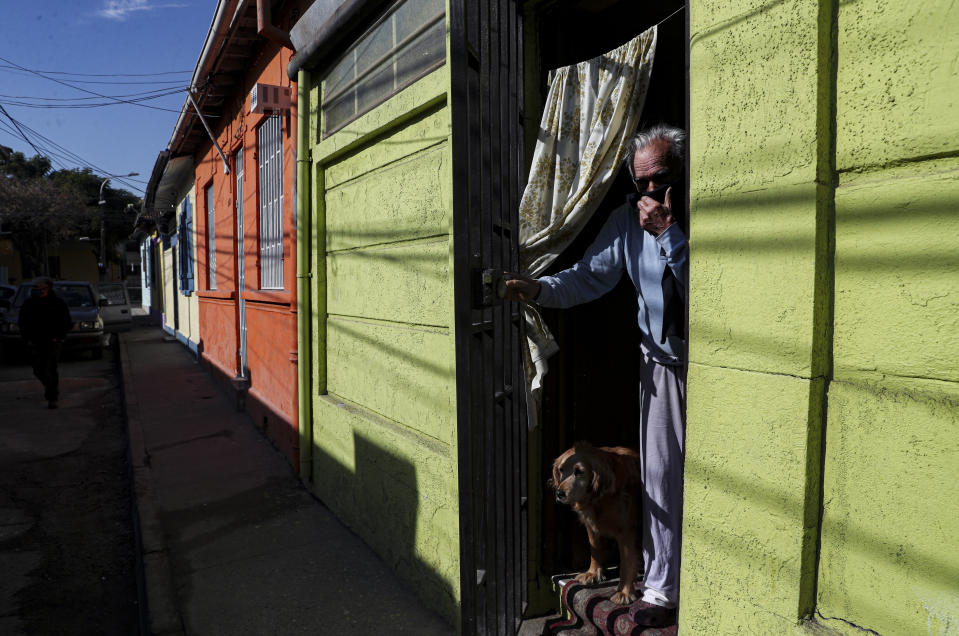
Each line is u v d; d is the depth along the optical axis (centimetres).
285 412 593
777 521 155
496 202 241
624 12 312
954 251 126
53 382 884
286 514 460
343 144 421
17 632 336
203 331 1193
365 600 337
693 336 176
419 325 341
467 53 211
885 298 137
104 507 521
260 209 711
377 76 381
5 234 3556
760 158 157
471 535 222
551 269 294
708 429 172
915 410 132
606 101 246
